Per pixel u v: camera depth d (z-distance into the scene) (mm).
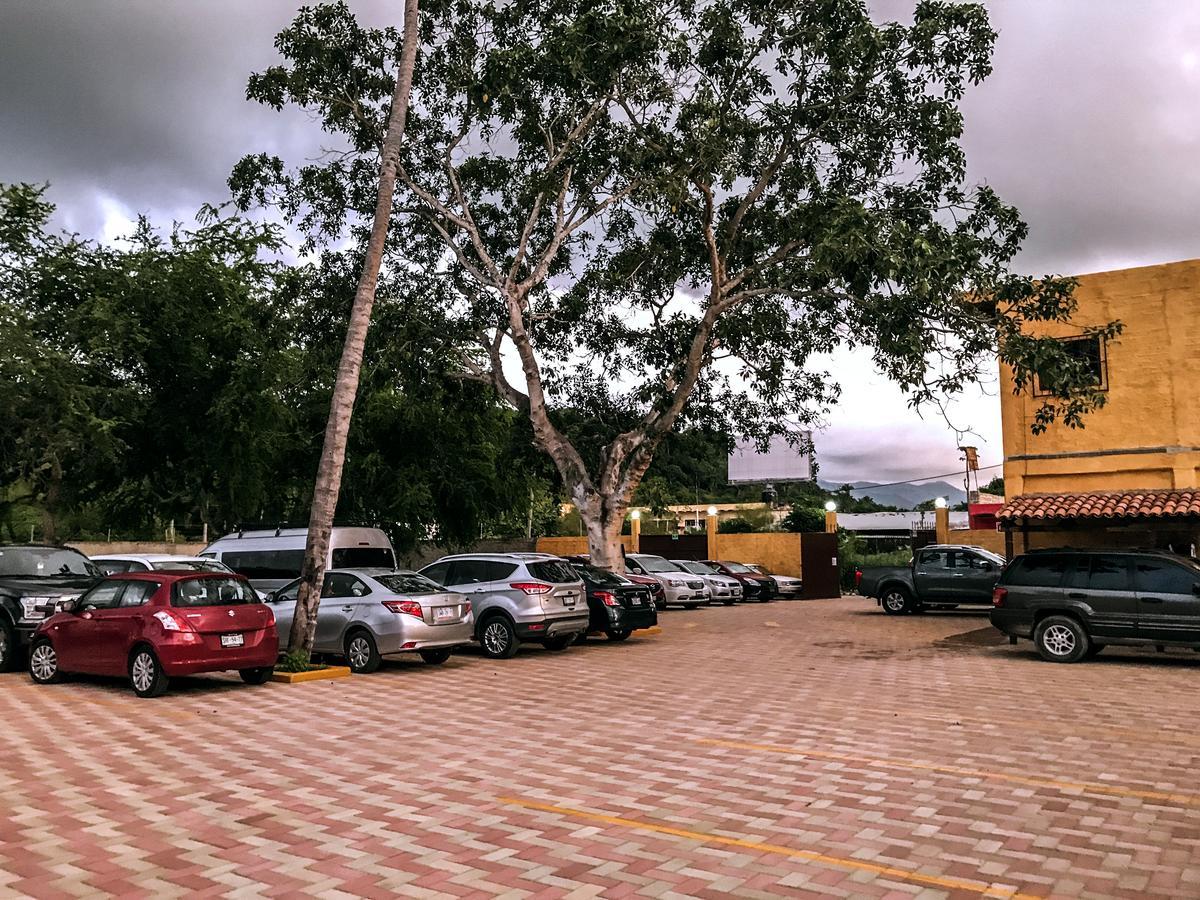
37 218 21547
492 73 18500
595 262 23672
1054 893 4910
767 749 8555
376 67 21453
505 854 5582
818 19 18359
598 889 4980
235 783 7352
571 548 37750
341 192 22641
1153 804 6629
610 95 19250
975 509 42594
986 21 17922
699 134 18234
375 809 6586
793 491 58844
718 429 24484
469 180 23188
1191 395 18625
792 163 20844
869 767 7812
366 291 15070
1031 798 6805
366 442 28391
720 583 31391
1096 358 19656
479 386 25562
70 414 19641
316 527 14266
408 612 14078
